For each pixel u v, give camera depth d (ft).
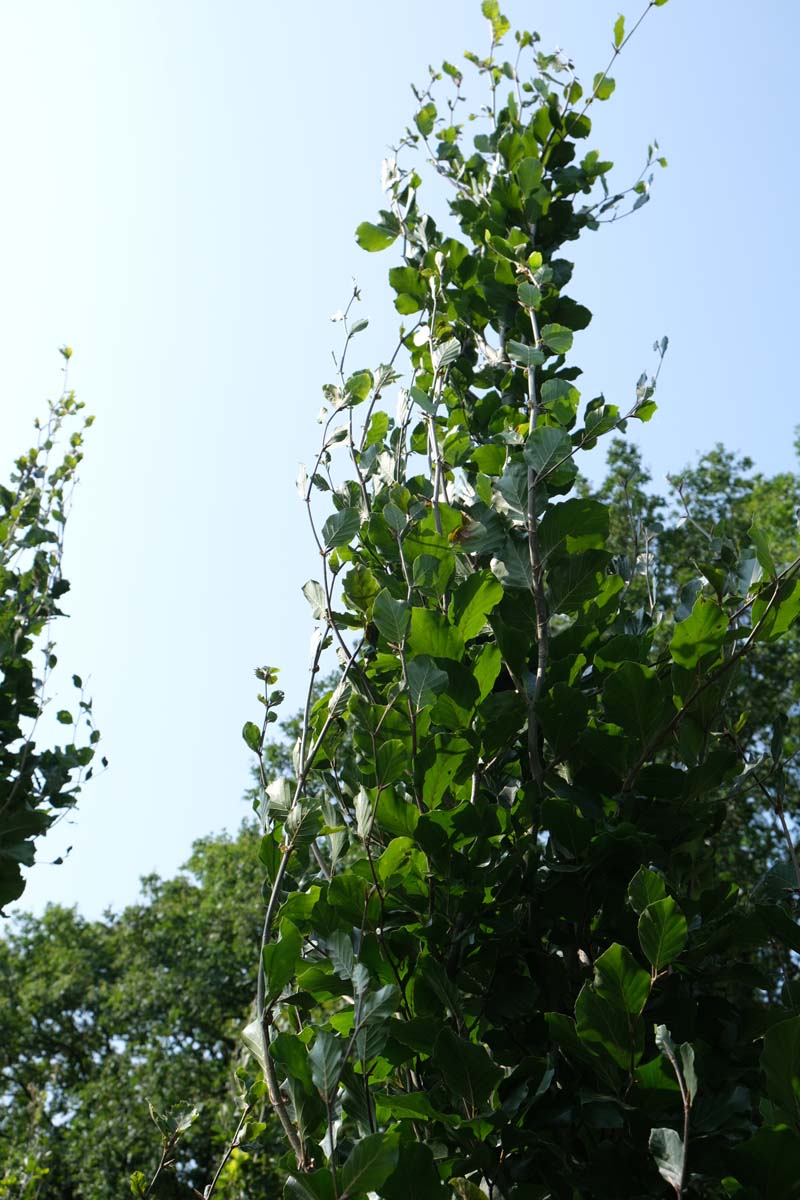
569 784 7.27
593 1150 5.97
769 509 45.03
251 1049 6.18
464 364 9.87
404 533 7.59
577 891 7.02
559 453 7.32
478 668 7.13
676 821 7.23
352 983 6.36
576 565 7.51
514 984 6.87
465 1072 5.84
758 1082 6.64
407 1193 5.36
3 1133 46.83
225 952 53.98
